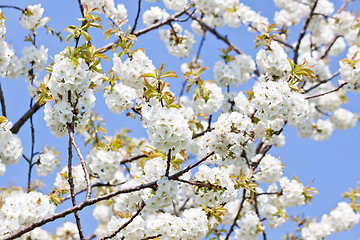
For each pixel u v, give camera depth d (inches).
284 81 176.6
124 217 184.9
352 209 311.7
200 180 169.8
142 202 162.9
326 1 361.7
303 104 219.6
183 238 162.6
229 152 161.6
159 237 165.8
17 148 240.2
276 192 272.1
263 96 169.9
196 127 281.3
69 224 292.0
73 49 159.0
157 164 172.1
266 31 252.5
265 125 245.3
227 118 163.9
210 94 255.6
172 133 141.5
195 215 165.0
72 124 158.4
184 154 165.8
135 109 205.3
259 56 207.9
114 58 195.6
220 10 369.4
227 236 251.8
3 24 201.5
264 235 258.1
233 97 291.0
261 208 289.4
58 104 156.1
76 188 252.4
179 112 144.5
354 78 228.7
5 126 191.2
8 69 258.5
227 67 296.5
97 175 259.9
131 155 309.0
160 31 309.7
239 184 176.7
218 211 172.9
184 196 320.8
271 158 265.6
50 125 163.9
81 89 158.7
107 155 250.5
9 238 150.3
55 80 154.8
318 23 361.7
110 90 203.2
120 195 189.2
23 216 163.2
